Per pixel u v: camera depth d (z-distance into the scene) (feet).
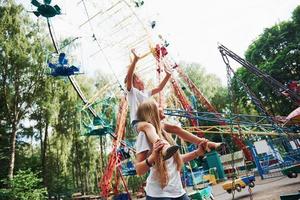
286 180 46.83
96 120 34.40
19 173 61.93
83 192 119.44
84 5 26.61
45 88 75.61
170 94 48.08
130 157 44.27
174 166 6.88
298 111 38.86
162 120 7.55
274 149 57.21
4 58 72.64
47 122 79.71
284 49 108.17
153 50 28.68
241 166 93.97
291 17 116.06
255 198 33.47
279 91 34.94
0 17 72.79
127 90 9.25
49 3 22.21
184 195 6.84
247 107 120.67
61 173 110.83
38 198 60.18
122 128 40.83
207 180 77.46
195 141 7.17
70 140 90.89
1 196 56.85
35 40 75.10
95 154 120.37
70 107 83.25
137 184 125.70
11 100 76.48
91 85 89.20
